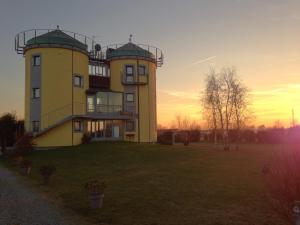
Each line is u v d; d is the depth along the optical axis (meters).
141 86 44.56
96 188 11.34
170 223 9.52
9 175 20.17
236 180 16.61
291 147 8.20
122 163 24.39
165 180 16.80
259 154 31.58
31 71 37.53
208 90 49.06
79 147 33.88
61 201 12.55
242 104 47.72
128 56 43.88
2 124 38.38
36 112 36.97
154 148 34.19
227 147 38.47
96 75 43.25
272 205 7.86
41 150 34.09
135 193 13.59
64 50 37.56
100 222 9.70
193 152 32.34
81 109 38.84
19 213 10.80
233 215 10.30
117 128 41.19
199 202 11.96
